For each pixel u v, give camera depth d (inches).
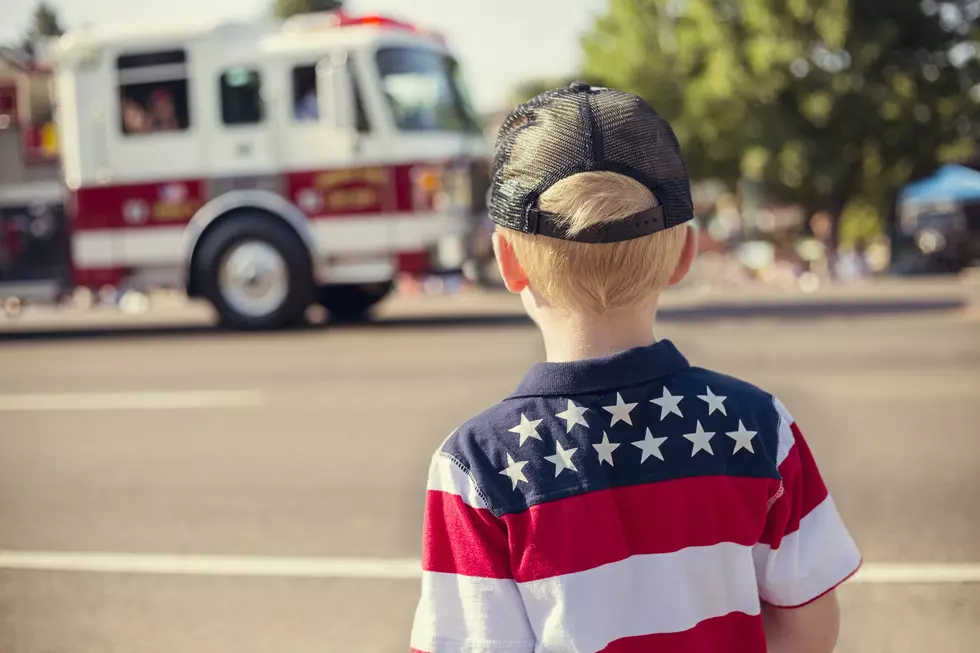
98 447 226.2
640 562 52.6
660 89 1168.2
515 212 54.7
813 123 1031.0
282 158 406.0
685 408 54.9
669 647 52.0
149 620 133.3
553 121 54.5
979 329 395.2
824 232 1011.3
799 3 1007.6
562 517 52.1
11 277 427.2
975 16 1003.3
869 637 123.3
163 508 179.9
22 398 289.9
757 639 54.1
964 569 143.3
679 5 1227.9
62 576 149.3
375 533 163.3
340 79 398.9
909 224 1038.4
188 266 413.7
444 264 402.0
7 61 423.5
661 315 479.2
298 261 405.4
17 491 193.3
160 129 414.6
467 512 53.1
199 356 358.3
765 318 455.8
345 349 361.7
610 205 52.6
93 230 421.1
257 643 125.6
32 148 424.5
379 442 220.2
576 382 54.8
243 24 413.4
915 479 185.3
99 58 417.4
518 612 52.6
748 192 1207.6
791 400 255.1
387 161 399.9
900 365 305.0
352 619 131.9
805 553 56.6
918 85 1005.2
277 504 179.6
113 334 455.2
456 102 418.3
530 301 58.4
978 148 1053.8
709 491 53.6
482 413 56.4
